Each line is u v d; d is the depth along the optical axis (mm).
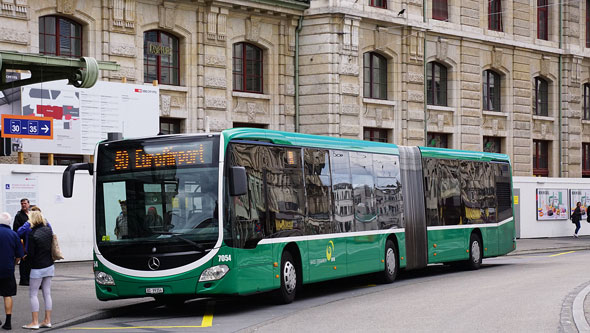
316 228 18688
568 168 49719
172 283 15539
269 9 35906
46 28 29734
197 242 15555
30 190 25484
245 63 36219
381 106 39406
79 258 26781
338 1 36844
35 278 14227
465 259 25750
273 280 17000
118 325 14883
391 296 18406
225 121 34938
